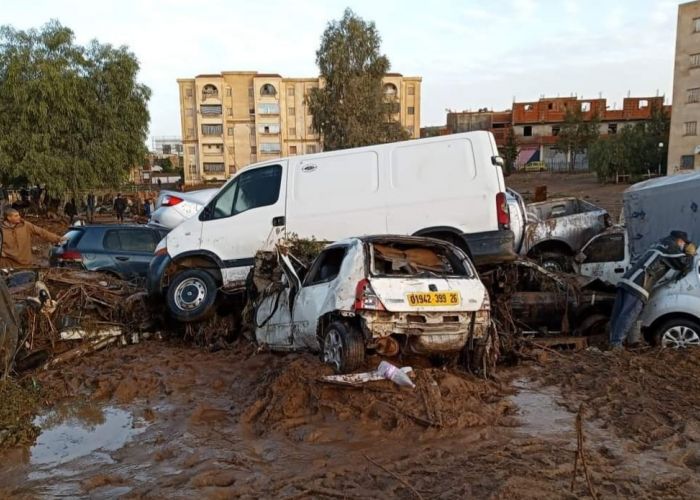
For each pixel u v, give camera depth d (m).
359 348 6.10
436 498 3.98
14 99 30.58
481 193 8.41
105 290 9.62
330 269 7.05
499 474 4.30
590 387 6.48
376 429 5.23
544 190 21.44
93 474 4.63
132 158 33.91
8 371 6.58
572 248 13.45
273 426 5.38
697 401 5.98
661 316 7.89
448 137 8.76
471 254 8.34
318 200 9.08
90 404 6.41
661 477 4.29
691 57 50.00
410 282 6.23
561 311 9.09
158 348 8.67
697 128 50.12
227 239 9.30
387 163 8.91
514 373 7.13
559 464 4.50
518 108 86.38
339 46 44.97
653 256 7.77
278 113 84.06
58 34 31.27
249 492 4.18
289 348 7.54
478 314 6.41
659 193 11.22
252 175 9.52
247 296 8.59
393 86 80.12
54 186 31.12
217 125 84.69
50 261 13.05
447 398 5.70
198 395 6.52
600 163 52.75
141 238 13.38
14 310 6.83
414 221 8.62
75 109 31.14
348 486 4.22
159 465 4.74
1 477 4.64
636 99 82.00
